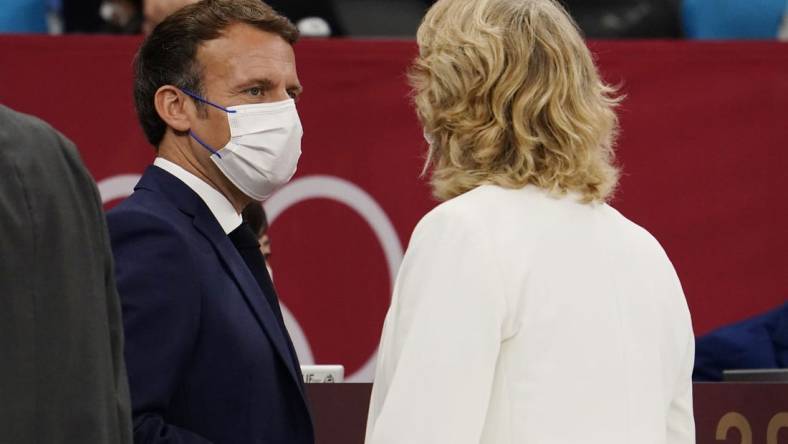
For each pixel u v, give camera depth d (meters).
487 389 7.60
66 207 6.28
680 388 8.56
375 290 14.84
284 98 9.23
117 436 6.35
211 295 8.36
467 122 8.12
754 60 15.09
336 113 14.89
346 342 14.75
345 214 14.87
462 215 7.85
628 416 7.89
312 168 14.88
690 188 15.06
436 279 7.72
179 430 8.04
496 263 7.75
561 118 8.06
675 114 15.05
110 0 19.14
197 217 8.73
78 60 14.78
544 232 7.97
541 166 8.16
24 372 6.00
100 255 6.48
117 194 14.83
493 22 8.18
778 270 15.04
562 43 8.17
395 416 7.58
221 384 8.30
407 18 18.30
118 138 14.82
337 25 18.14
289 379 8.61
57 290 6.15
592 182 8.20
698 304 15.02
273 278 14.74
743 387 10.20
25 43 14.70
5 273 5.99
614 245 8.23
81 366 6.18
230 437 8.28
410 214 14.87
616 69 15.06
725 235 15.04
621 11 18.69
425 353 7.60
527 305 7.79
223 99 9.08
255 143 9.11
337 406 10.05
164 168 9.15
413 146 14.91
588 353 7.86
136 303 8.04
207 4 9.28
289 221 14.80
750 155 15.09
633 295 8.17
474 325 7.61
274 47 9.26
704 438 10.13
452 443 7.48
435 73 8.26
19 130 6.29
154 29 9.35
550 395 7.73
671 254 15.02
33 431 6.02
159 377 7.97
